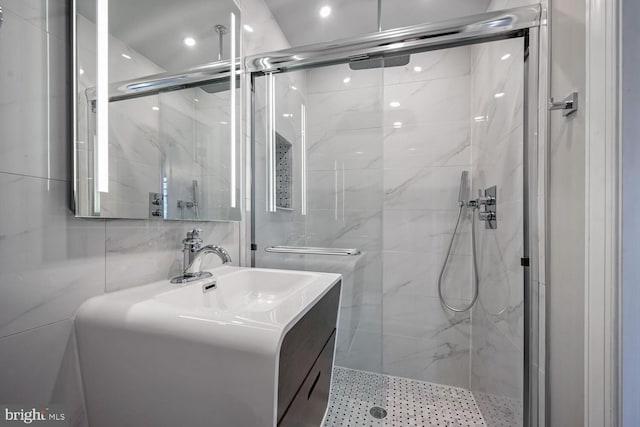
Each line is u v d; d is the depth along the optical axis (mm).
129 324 564
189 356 514
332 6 1500
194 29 1019
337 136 1388
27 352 529
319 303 803
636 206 621
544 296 973
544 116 974
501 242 1319
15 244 513
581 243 774
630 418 625
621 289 626
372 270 1368
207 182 1078
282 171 1442
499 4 1337
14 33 514
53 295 576
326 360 894
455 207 1722
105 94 693
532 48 1034
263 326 494
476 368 1581
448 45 1175
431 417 1423
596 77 675
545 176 956
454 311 1704
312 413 742
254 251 1450
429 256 1759
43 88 562
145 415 557
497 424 1304
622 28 622
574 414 807
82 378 615
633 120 622
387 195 1827
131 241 778
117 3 732
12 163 510
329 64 1356
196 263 929
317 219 1423
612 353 643
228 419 490
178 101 947
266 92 1437
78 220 633
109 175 700
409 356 1772
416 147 1789
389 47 1201
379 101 1327
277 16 1581
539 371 1021
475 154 1655
